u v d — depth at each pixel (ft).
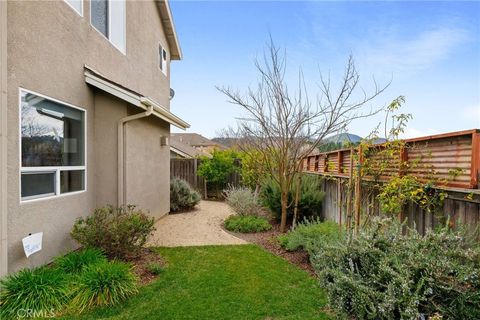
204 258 17.99
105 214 16.90
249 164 36.19
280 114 23.48
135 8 27.61
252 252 19.35
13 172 13.44
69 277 12.97
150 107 21.36
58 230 16.63
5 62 12.78
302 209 26.27
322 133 23.09
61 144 17.29
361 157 16.72
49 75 15.89
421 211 13.50
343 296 10.11
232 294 13.20
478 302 8.47
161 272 15.55
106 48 22.24
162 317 11.28
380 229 11.33
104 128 21.13
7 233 13.01
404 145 14.37
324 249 12.32
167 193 32.83
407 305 8.62
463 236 9.95
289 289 13.79
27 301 11.34
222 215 33.04
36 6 14.83
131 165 22.56
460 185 11.31
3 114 12.71
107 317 11.26
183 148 75.66
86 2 19.65
